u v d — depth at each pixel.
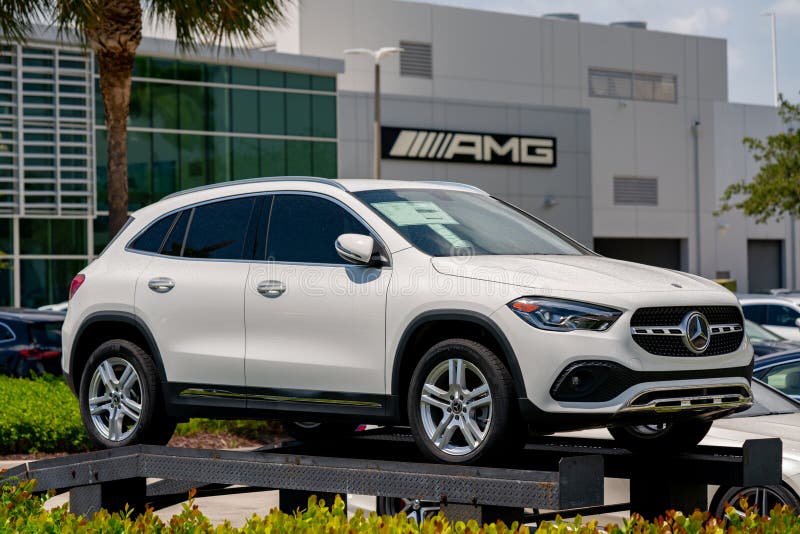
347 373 7.06
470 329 6.79
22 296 37.25
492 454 6.45
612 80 59.47
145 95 39.56
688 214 61.78
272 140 42.38
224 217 7.97
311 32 50.47
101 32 16.88
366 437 8.73
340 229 7.38
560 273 6.67
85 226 38.22
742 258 63.62
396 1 52.66
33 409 14.18
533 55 56.72
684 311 6.58
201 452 7.30
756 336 19.36
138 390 8.20
